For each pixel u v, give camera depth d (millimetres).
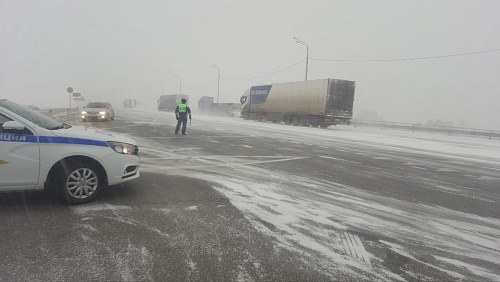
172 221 4258
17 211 4395
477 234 4363
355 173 8164
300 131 23281
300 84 29797
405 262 3449
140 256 3307
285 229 4164
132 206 4770
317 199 5562
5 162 4332
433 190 6793
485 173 9531
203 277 2979
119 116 32906
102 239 3648
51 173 4664
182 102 15805
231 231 4020
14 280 2793
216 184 6254
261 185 6328
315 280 3018
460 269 3359
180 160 8820
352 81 27594
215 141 13656
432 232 4348
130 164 5133
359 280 3043
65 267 3037
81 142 4727
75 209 4551
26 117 4887
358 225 4445
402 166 9812
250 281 2947
